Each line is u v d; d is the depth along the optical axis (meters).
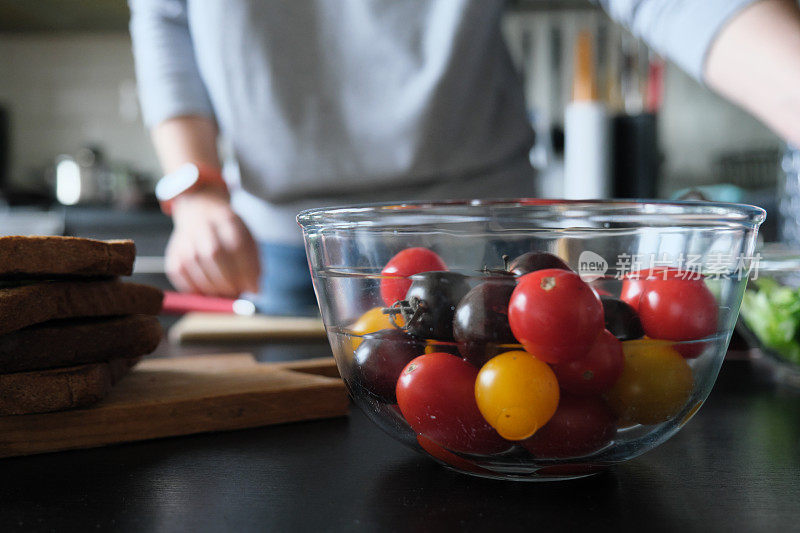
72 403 0.50
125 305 0.59
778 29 0.73
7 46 3.41
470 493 0.42
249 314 1.12
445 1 1.11
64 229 2.73
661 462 0.47
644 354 0.38
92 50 3.43
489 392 0.37
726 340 0.41
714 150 3.20
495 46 1.20
